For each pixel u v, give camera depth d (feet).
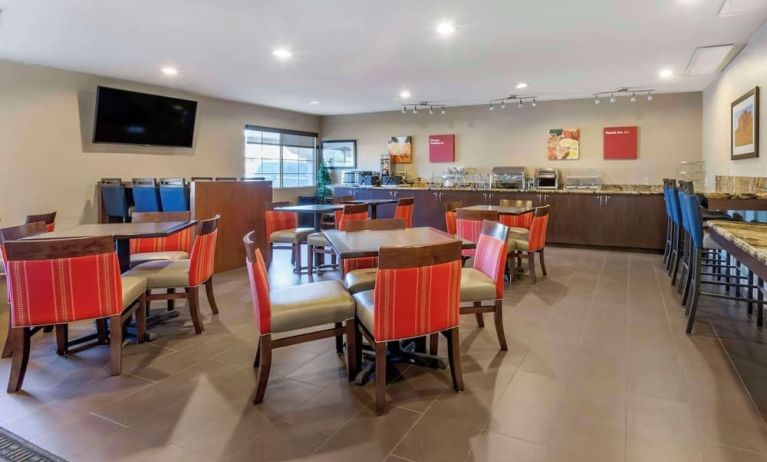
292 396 7.54
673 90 21.98
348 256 7.50
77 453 6.01
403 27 12.60
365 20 12.02
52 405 7.28
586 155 24.77
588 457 5.84
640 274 16.57
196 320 10.49
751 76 14.01
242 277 16.08
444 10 11.32
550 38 13.60
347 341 7.95
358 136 30.99
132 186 18.03
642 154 23.57
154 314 11.74
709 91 20.61
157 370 8.58
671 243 16.58
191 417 6.91
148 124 20.40
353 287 8.84
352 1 10.73
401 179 29.40
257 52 15.16
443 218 26.43
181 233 13.15
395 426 6.61
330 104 26.61
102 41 13.98
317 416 6.90
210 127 23.97
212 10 11.37
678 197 13.30
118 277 8.21
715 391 7.55
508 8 11.19
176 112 21.36
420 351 9.00
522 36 13.35
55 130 17.83
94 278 7.97
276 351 9.45
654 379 8.02
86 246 7.83
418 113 28.99
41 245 7.50
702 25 12.56
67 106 18.13
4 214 16.60
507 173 26.11
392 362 8.71
